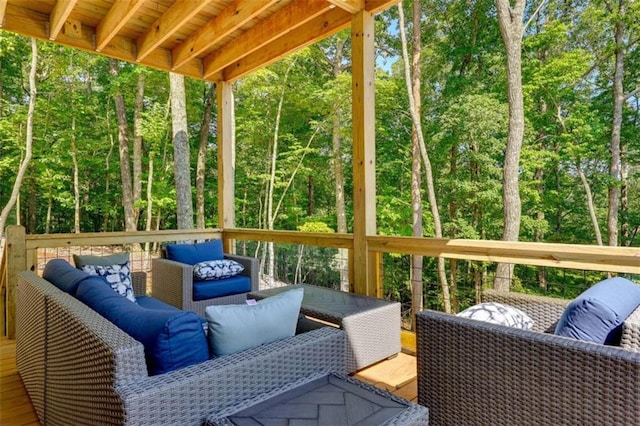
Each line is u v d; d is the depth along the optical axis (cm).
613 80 1033
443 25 1126
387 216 1102
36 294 198
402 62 1181
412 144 1038
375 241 304
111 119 1215
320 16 339
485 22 1062
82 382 142
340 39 1156
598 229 1031
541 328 205
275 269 438
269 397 136
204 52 424
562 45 1018
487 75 1078
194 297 345
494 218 1067
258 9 303
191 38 382
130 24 364
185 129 709
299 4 319
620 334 139
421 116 1124
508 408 141
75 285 194
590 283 776
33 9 340
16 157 1052
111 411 120
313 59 1187
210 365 135
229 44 400
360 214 313
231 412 126
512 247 231
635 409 115
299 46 361
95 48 372
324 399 134
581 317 142
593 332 140
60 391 164
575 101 1023
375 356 250
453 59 1114
